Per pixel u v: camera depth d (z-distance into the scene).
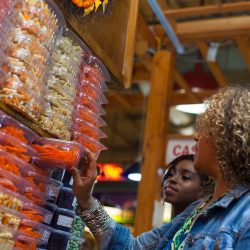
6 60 1.25
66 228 1.57
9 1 1.24
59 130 1.46
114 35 1.84
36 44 1.33
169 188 2.51
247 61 4.06
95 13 1.68
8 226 1.21
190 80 5.34
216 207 1.25
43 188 1.46
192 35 3.74
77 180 1.48
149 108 3.73
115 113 8.99
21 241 1.30
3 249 1.18
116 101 5.96
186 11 3.51
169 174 2.57
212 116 1.32
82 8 1.58
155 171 3.55
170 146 3.68
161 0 3.50
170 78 3.84
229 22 3.65
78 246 1.72
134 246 1.62
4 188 1.22
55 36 1.44
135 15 1.98
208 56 4.00
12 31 1.27
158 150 3.61
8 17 1.24
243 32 3.64
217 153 1.29
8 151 1.27
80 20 1.57
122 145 9.66
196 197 2.44
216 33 3.69
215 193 1.34
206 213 1.25
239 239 1.14
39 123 1.38
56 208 1.56
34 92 1.33
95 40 1.68
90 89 1.64
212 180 1.99
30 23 1.30
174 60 3.93
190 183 2.46
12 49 1.27
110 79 1.85
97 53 1.68
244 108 1.28
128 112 8.88
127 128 9.28
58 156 1.42
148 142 3.64
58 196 1.57
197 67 5.36
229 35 3.70
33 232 1.35
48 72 1.43
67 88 1.50
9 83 1.25
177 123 7.95
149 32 3.83
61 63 1.48
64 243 1.56
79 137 1.58
